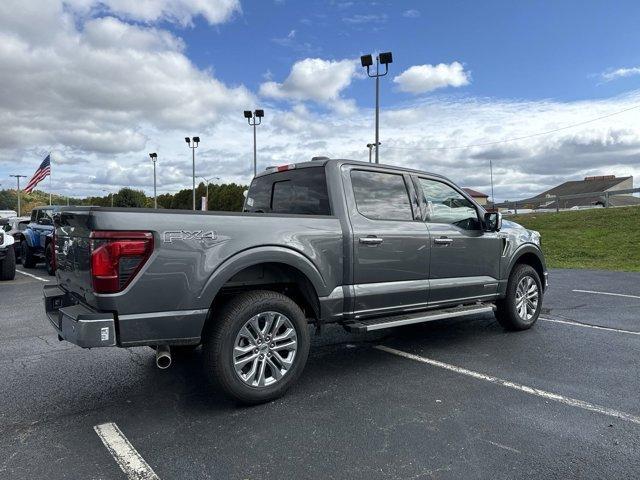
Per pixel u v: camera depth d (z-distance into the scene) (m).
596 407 3.70
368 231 4.49
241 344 3.74
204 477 2.78
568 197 27.27
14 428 3.45
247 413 3.66
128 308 3.28
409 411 3.66
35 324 6.88
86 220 3.39
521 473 2.78
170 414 3.66
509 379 4.35
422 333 6.09
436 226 5.13
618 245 17.38
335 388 4.16
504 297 5.94
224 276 3.60
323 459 2.96
